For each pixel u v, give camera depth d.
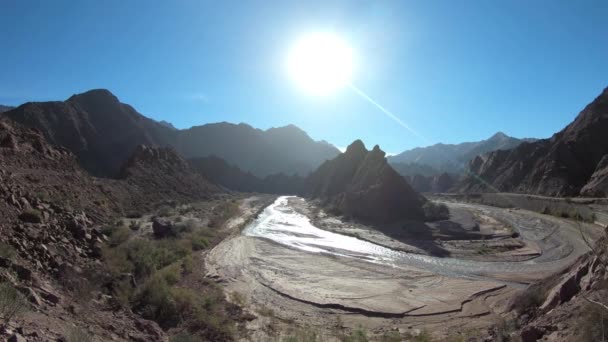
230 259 29.27
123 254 19.28
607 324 7.39
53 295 9.63
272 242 38.50
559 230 41.44
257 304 19.14
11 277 8.93
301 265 28.83
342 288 22.89
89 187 34.69
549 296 13.56
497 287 23.52
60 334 6.85
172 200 57.81
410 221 53.34
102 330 9.16
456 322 17.55
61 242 15.62
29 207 16.34
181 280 21.27
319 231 48.94
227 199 88.69
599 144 76.50
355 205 61.72
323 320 17.70
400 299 20.95
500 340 11.43
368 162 84.06
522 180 88.38
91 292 12.60
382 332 16.20
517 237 41.16
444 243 39.66
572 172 74.50
